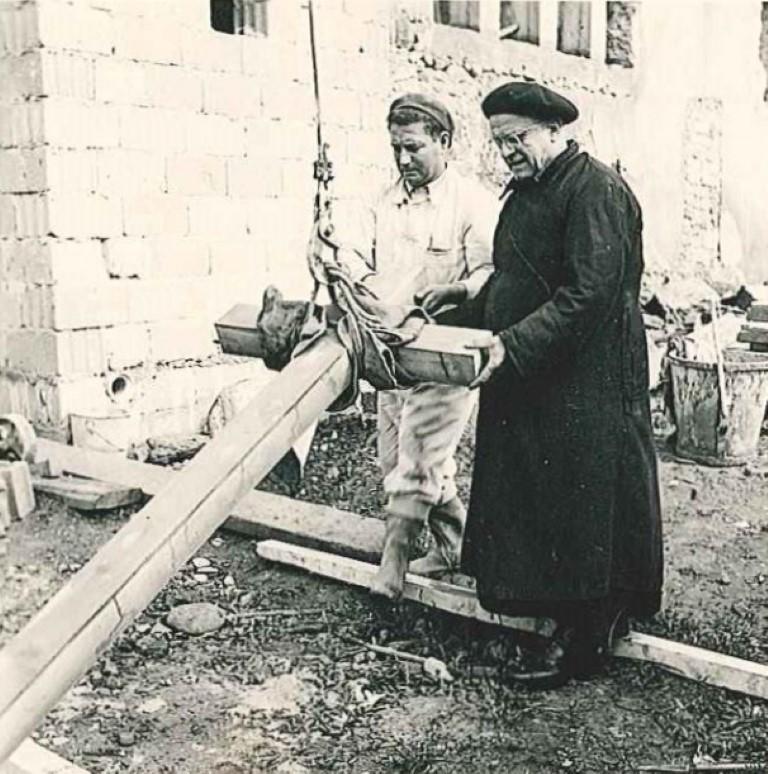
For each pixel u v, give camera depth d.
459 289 3.84
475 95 9.55
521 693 3.61
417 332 3.30
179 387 7.29
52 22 6.43
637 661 3.79
